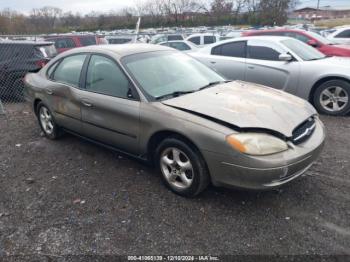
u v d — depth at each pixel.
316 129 3.50
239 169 2.91
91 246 2.81
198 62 4.66
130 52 4.12
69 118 4.59
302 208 3.22
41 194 3.67
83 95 4.20
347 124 5.69
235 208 3.25
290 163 2.94
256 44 6.94
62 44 13.85
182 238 2.86
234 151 2.89
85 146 5.01
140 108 3.55
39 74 5.26
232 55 7.21
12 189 3.81
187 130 3.14
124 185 3.78
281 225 2.97
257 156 2.85
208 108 3.25
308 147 3.16
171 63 4.27
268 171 2.85
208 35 16.97
